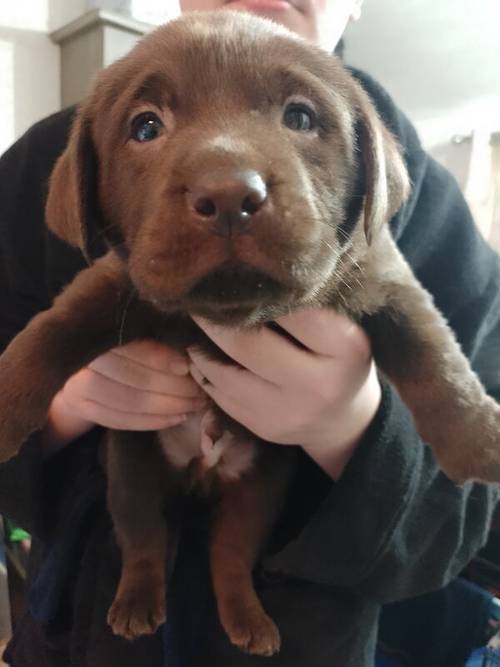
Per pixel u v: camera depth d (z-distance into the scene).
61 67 0.68
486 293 0.31
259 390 0.22
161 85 0.19
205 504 0.28
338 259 0.20
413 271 0.29
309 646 0.23
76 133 0.22
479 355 0.31
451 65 0.80
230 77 0.19
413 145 0.31
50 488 0.28
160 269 0.16
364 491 0.21
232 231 0.15
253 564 0.25
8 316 0.31
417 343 0.22
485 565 0.39
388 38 0.78
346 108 0.21
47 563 0.27
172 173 0.16
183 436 0.26
